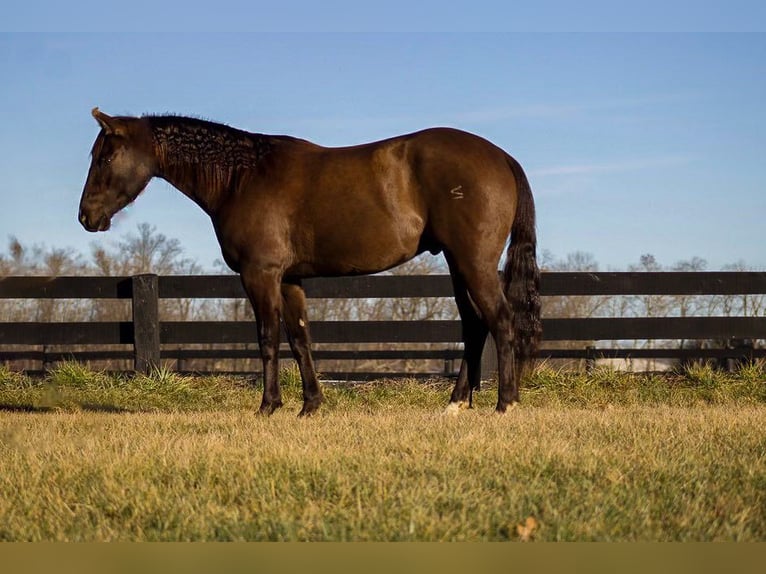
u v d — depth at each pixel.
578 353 13.70
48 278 11.59
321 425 6.86
